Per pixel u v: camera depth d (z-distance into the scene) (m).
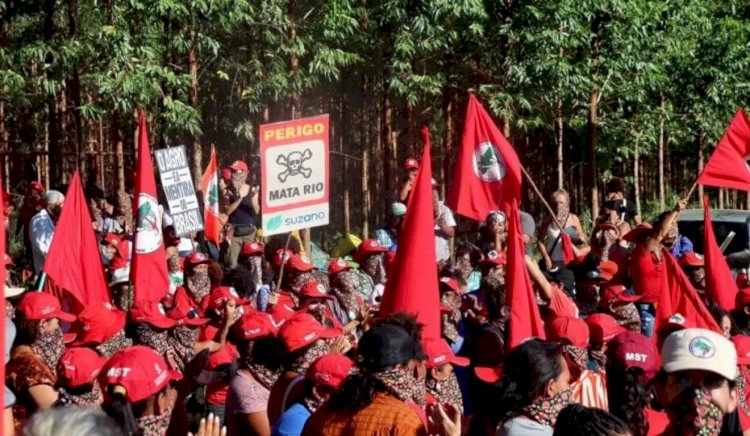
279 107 22.22
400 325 6.63
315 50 20.64
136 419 6.32
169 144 20.44
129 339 9.28
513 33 22.42
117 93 18.83
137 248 11.21
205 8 18.98
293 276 11.28
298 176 11.91
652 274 12.16
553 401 5.98
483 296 10.97
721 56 29.97
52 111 22.36
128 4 19.09
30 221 14.87
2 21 20.52
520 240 8.54
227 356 9.46
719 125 31.08
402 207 14.24
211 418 6.41
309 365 7.28
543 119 24.62
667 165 40.00
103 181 25.88
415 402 6.67
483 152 11.66
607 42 24.44
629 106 27.70
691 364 5.77
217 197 16.12
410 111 24.62
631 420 6.39
